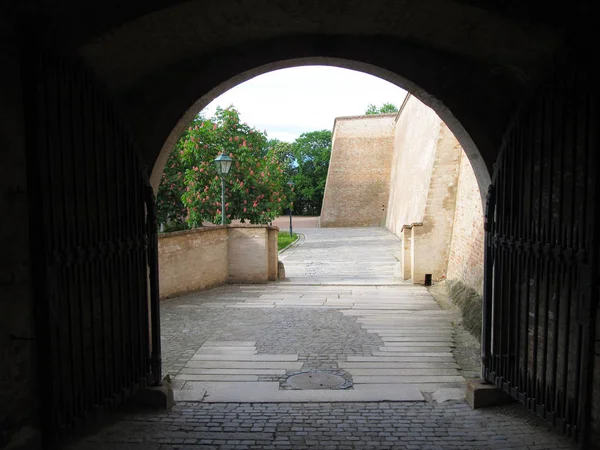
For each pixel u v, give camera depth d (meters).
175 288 9.40
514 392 3.99
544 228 3.59
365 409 4.28
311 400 4.49
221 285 10.61
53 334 2.97
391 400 4.49
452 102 4.23
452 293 9.05
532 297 3.81
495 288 4.31
